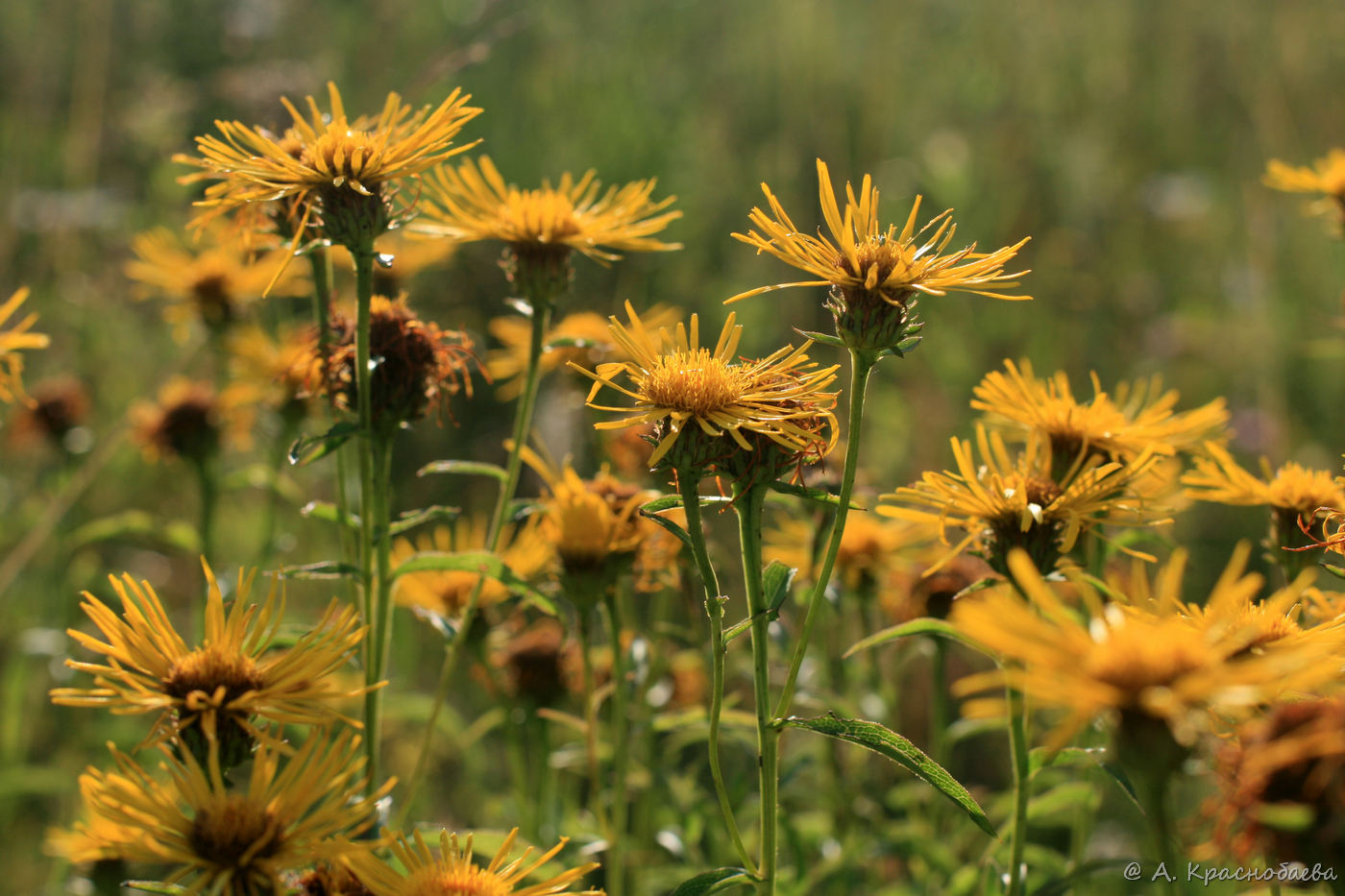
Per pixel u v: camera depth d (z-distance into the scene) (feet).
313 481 17.92
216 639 6.30
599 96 25.08
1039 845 13.02
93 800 5.56
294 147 7.89
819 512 10.82
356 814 5.74
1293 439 18.49
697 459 6.59
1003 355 20.68
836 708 10.41
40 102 23.53
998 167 23.56
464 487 19.08
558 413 16.48
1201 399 19.66
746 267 22.08
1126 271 22.31
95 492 18.10
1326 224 11.20
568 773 13.25
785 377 6.88
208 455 13.70
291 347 13.48
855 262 6.54
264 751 5.71
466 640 10.89
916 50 25.70
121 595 6.29
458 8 25.64
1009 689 7.14
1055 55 25.05
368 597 8.07
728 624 14.17
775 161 23.07
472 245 21.11
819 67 24.27
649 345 6.89
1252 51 23.09
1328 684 5.33
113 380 20.18
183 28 25.25
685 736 11.83
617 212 9.50
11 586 16.75
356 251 7.68
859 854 10.38
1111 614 4.42
